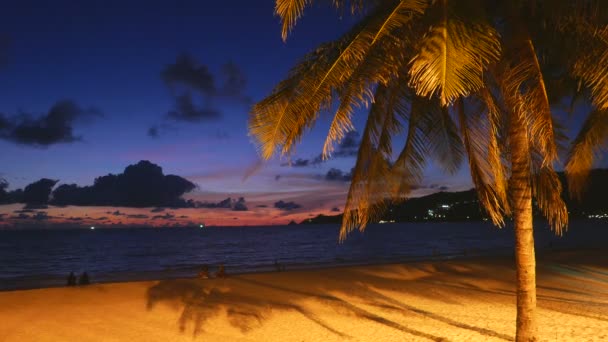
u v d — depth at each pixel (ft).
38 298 49.26
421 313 43.27
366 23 20.99
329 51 20.85
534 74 20.04
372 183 26.91
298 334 36.55
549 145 19.57
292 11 17.78
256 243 336.70
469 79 15.72
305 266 114.01
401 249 217.15
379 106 26.02
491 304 47.55
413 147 28.58
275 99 20.56
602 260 88.07
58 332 36.96
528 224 23.17
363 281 64.54
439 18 16.99
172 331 37.68
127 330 37.86
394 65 20.90
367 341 33.99
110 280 88.74
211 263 169.17
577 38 20.45
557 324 37.52
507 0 21.47
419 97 27.71
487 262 85.25
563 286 59.21
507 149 25.32
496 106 24.14
